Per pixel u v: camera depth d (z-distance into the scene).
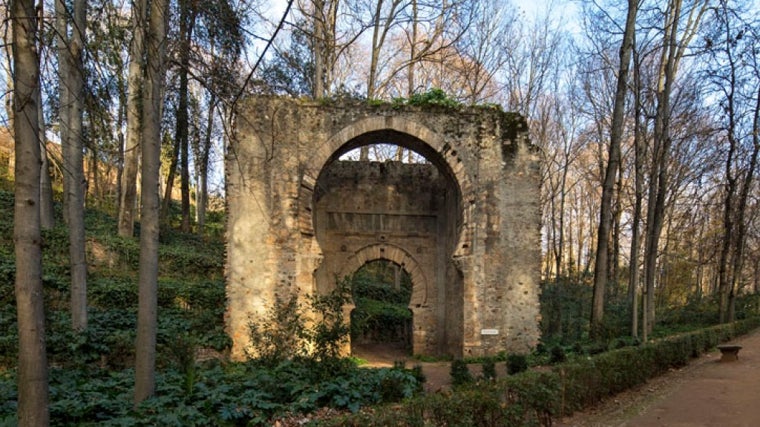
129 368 9.91
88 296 13.41
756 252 31.47
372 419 5.07
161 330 12.34
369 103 14.93
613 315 22.00
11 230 15.19
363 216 17.75
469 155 15.09
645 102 21.44
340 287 10.01
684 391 9.95
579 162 36.09
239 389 8.08
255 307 13.66
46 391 5.15
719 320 21.94
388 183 17.95
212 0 8.70
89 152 24.48
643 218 31.98
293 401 7.93
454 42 20.70
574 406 8.18
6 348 9.63
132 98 17.94
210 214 33.81
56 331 10.50
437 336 17.42
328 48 15.10
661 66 19.14
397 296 25.89
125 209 18.53
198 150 25.02
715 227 31.67
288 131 14.51
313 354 9.17
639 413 8.32
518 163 15.27
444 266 17.70
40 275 5.20
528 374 7.51
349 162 17.95
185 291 14.93
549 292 23.55
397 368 9.32
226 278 13.78
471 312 14.45
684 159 27.06
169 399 7.12
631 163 29.59
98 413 6.81
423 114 15.05
